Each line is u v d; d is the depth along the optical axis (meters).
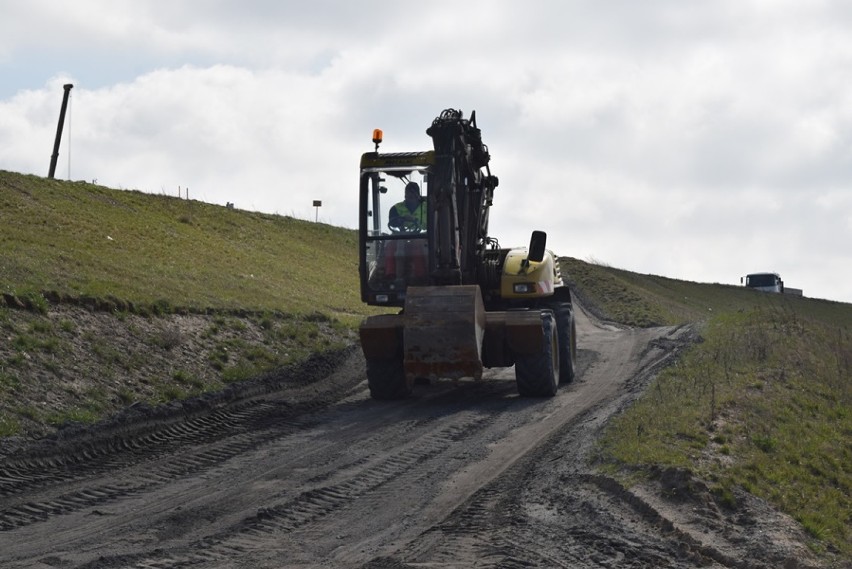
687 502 10.19
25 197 36.03
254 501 10.43
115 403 14.91
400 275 17.12
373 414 15.86
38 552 8.57
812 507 11.05
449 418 15.27
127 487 11.01
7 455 11.77
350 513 10.02
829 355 22.20
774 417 14.95
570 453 12.32
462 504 10.33
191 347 18.77
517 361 16.98
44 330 16.61
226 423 14.83
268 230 50.06
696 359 19.69
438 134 17.03
